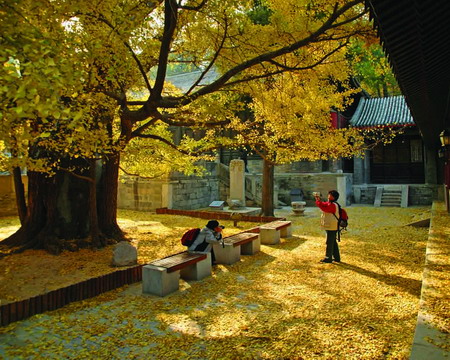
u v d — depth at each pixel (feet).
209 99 23.47
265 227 32.24
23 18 12.76
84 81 16.10
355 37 24.53
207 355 12.08
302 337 13.24
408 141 78.02
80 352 12.44
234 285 20.31
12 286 18.74
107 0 17.33
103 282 19.12
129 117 25.12
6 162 17.81
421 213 53.83
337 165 69.62
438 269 19.25
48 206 27.35
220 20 22.76
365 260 25.45
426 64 18.26
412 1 12.20
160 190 55.52
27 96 10.09
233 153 86.02
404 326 14.02
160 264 19.58
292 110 29.32
